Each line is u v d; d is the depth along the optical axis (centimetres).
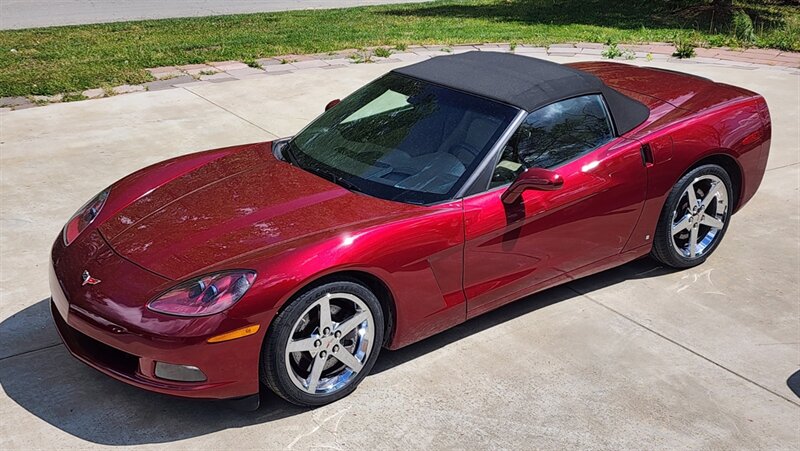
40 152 670
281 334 328
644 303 462
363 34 1266
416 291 369
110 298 326
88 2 1716
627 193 443
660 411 363
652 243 482
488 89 428
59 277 352
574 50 1161
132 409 350
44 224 536
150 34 1250
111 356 342
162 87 884
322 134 444
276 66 996
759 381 390
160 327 313
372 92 463
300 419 347
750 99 520
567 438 342
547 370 391
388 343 379
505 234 393
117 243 358
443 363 394
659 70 580
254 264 326
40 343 399
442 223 370
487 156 395
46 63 984
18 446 323
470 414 355
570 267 439
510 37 1262
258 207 374
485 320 438
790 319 450
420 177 392
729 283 490
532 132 414
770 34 1430
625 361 402
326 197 382
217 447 327
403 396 366
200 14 1619
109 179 619
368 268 345
